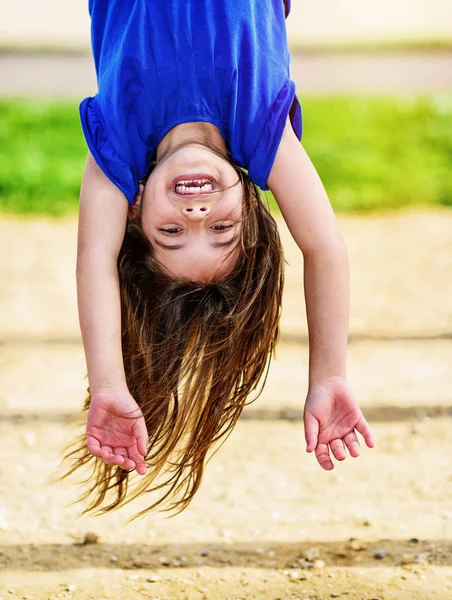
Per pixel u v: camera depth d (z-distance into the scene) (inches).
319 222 104.0
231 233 99.2
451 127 473.4
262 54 104.7
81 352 247.1
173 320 103.1
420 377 226.7
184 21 102.7
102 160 102.0
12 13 802.2
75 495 171.5
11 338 256.8
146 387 106.0
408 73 592.4
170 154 100.3
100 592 136.5
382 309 277.1
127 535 156.1
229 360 106.3
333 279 104.4
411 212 390.9
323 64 619.8
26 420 204.2
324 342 105.0
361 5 856.9
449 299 286.5
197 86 101.7
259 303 105.6
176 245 99.0
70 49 660.7
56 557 148.1
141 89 102.2
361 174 421.7
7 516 163.0
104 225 101.3
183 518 162.4
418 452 187.0
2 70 593.3
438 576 138.2
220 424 111.1
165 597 134.7
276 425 201.5
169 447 110.0
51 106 499.5
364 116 487.5
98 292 100.0
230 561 146.0
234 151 103.0
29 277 310.0
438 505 164.4
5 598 134.3
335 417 104.7
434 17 798.5
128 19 107.7
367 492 170.9
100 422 99.8
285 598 133.3
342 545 150.3
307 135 461.7
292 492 171.6
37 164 425.7
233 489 173.2
